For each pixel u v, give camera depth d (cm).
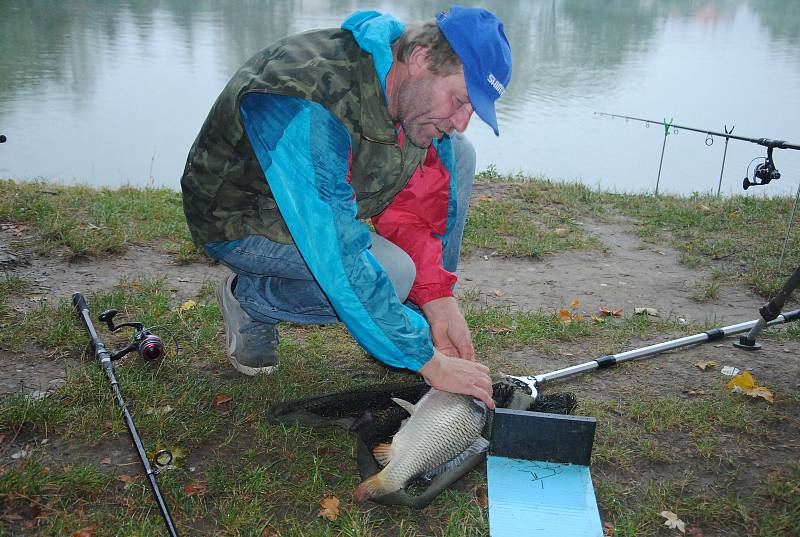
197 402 324
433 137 253
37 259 493
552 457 292
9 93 2808
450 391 265
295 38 251
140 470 281
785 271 553
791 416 335
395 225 312
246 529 256
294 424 307
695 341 402
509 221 660
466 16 236
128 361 359
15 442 291
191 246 526
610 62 4484
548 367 385
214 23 5019
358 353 386
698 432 319
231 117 257
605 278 540
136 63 3616
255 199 288
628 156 2241
